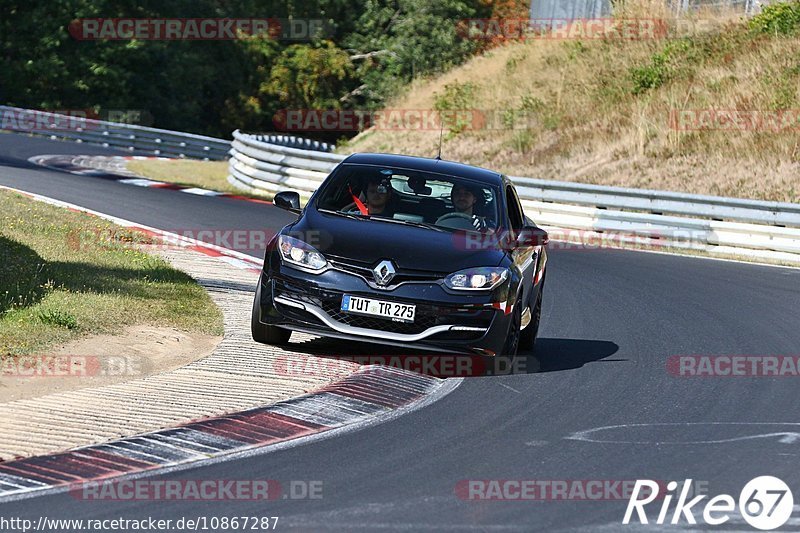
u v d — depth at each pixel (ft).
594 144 332.19
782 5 367.04
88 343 102.12
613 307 154.10
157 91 585.22
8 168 280.72
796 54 343.67
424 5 583.99
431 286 101.76
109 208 221.25
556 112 361.71
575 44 402.11
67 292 119.14
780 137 306.35
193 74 602.85
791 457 81.76
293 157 284.41
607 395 100.53
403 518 63.21
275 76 631.15
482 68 428.15
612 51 389.19
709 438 86.63
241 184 305.12
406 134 390.42
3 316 105.09
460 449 79.46
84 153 369.91
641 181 304.50
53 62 556.92
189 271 152.76
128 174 306.35
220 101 636.48
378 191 113.29
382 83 598.34
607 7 420.77
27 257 134.31
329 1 649.20
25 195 221.25
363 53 643.86
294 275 103.60
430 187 114.83
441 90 418.10
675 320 145.89
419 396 95.61
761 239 224.74
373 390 95.55
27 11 575.38
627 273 189.67
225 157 439.63
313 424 83.82
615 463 77.92
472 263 104.22
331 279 102.27
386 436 81.82
